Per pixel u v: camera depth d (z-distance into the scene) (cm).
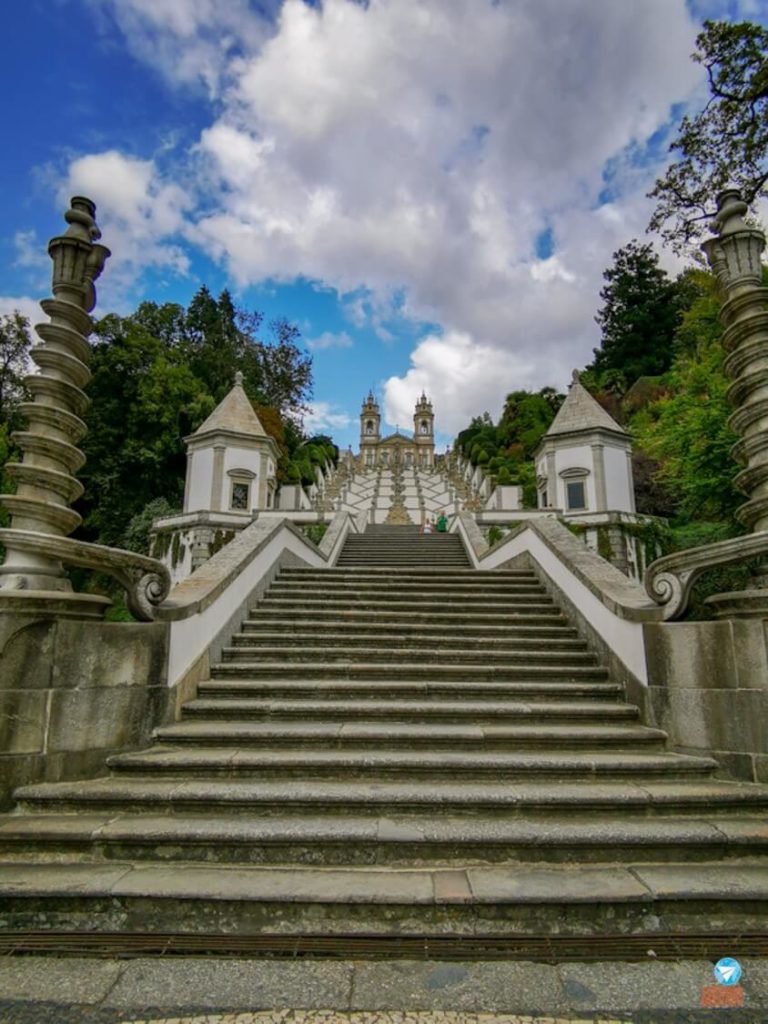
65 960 262
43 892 286
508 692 544
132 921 283
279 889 289
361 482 6700
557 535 846
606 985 243
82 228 459
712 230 484
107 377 3200
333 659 632
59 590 410
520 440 5181
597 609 616
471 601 816
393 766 406
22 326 2991
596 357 5391
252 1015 223
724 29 1133
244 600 723
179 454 3369
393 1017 222
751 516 428
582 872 311
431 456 8506
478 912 280
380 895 283
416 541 1719
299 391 5016
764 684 402
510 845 323
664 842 324
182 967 255
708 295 1892
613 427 2886
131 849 329
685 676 452
